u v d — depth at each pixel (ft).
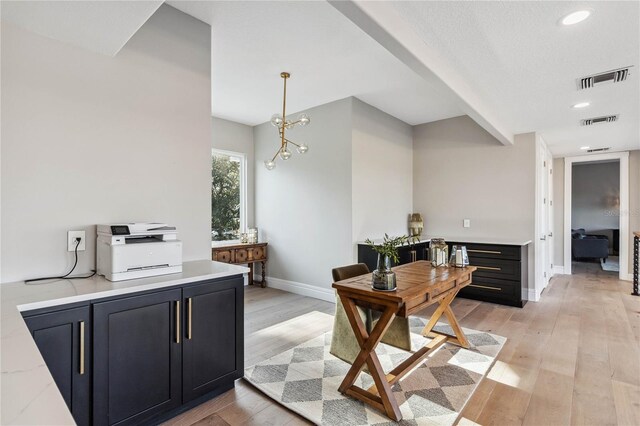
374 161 14.94
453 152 16.67
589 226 30.66
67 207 6.29
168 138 7.68
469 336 10.37
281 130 12.71
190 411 6.55
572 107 11.65
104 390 5.33
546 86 9.87
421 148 17.65
